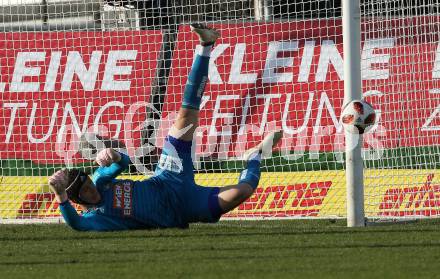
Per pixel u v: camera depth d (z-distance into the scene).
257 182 27.48
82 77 38.72
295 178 36.34
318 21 37.81
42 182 37.62
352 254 22.06
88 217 27.77
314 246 23.89
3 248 24.94
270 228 30.00
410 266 19.81
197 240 25.86
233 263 20.66
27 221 34.34
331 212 35.38
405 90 35.56
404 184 34.62
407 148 35.25
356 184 29.86
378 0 36.31
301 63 37.72
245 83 38.00
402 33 35.75
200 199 27.64
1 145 38.38
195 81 27.98
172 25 38.97
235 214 35.88
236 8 40.12
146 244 24.97
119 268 20.23
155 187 28.00
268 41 38.09
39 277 19.22
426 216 33.31
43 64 38.94
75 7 40.50
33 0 41.38
